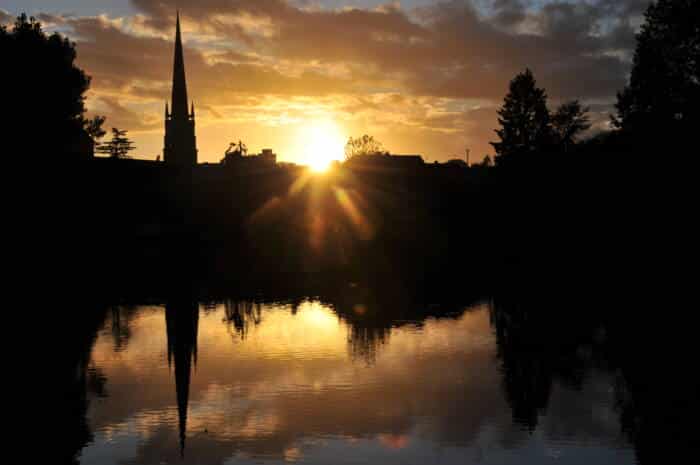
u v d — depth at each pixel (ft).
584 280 144.87
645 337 87.40
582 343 85.61
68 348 88.22
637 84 158.10
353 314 112.88
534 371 72.84
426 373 73.31
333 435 55.11
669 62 153.99
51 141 176.35
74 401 64.59
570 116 261.65
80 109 202.80
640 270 139.95
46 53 184.65
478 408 61.21
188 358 82.43
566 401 62.39
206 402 64.28
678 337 87.30
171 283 158.40
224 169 438.40
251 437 55.11
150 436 55.77
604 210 166.71
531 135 268.00
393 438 54.34
